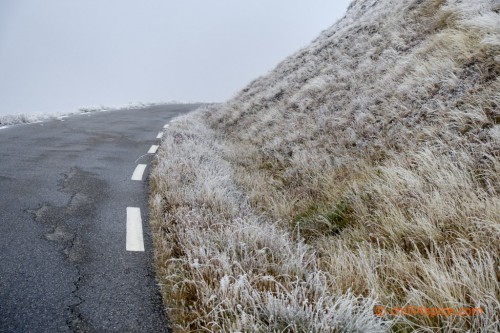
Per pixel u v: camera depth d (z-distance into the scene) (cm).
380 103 683
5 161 643
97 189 535
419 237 317
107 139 998
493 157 363
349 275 287
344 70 1008
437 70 608
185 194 460
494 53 519
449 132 445
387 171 432
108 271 306
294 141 784
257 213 488
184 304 256
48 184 535
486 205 307
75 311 247
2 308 241
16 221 391
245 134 1055
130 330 233
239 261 303
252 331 212
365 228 379
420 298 233
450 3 869
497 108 420
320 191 527
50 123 1261
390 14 1191
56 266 305
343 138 652
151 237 380
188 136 948
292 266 293
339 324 213
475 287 225
